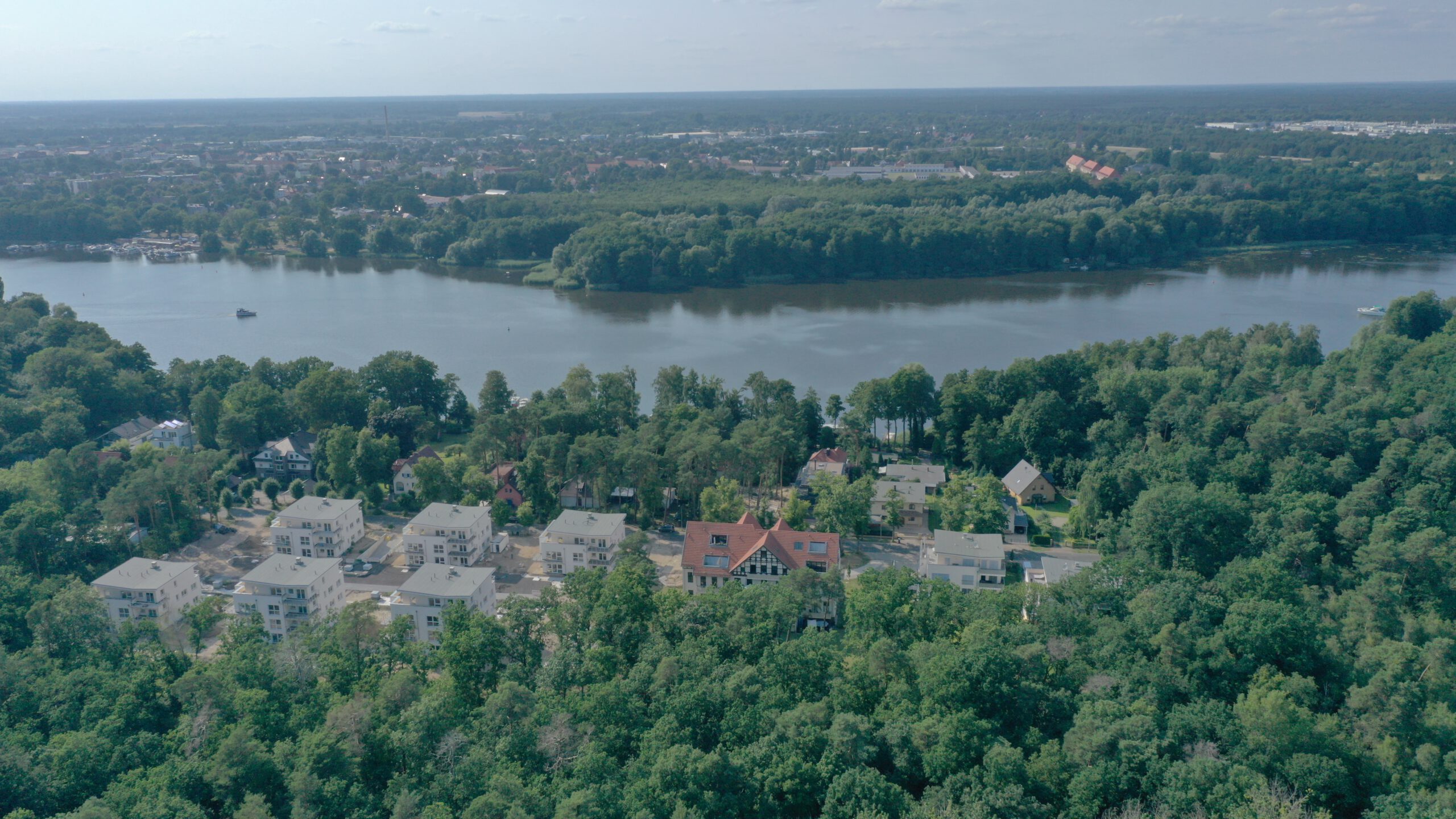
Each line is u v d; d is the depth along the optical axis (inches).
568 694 4746.6
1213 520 6737.2
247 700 4621.1
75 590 5816.9
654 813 3784.5
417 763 4311.0
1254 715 4254.4
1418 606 5890.8
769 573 6958.7
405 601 6501.0
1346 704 4525.1
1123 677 4753.9
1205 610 5191.9
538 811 3764.8
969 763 4109.3
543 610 5698.8
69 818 3690.9
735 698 4576.8
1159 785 3873.0
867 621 5605.3
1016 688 4542.3
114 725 4633.4
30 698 4896.7
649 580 6304.1
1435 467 7086.6
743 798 3988.7
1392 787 4028.1
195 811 3833.7
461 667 5132.9
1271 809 3663.9
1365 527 6579.7
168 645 6235.2
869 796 3826.3
